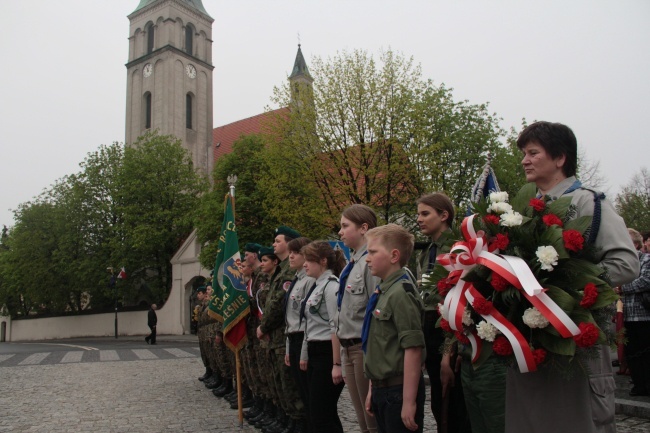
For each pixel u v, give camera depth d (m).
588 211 2.77
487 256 2.68
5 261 46.84
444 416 4.11
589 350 2.50
